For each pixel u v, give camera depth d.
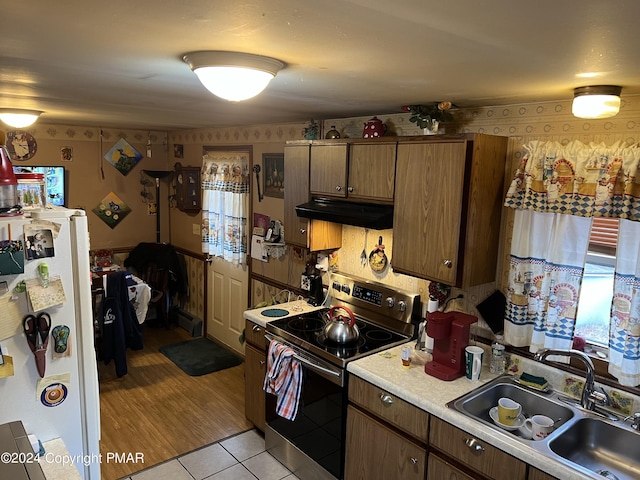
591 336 2.20
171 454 3.08
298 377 2.77
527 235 2.25
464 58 1.38
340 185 2.83
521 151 2.29
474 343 2.54
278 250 3.94
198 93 2.27
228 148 4.52
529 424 2.04
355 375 2.43
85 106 3.05
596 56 1.28
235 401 3.79
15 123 3.53
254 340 3.22
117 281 4.03
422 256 2.40
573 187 2.05
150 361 4.52
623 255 1.95
